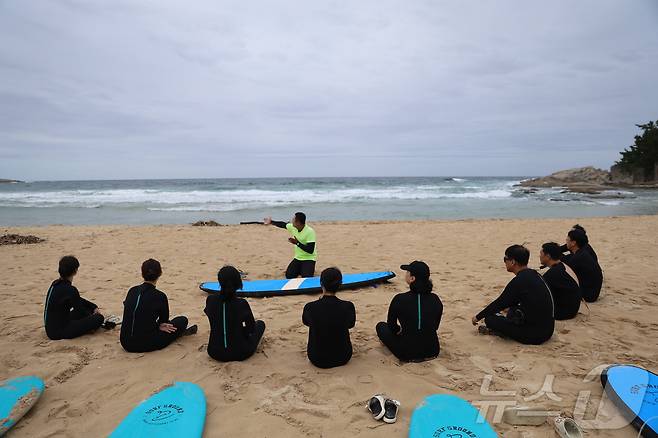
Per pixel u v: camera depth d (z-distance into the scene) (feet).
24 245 34.04
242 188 148.25
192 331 14.80
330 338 11.99
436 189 138.82
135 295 13.48
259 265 27.07
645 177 187.83
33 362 12.68
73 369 12.24
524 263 13.78
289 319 16.49
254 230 43.80
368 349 13.62
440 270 25.12
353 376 11.70
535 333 13.62
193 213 70.23
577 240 18.35
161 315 13.61
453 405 10.02
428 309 12.39
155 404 10.09
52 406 10.39
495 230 43.19
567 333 14.79
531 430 9.38
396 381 11.43
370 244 34.99
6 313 17.33
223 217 64.75
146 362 12.67
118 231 43.09
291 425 9.52
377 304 18.51
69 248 32.94
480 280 22.50
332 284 11.90
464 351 13.35
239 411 10.06
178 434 8.99
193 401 10.22
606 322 15.88
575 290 15.80
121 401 10.62
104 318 16.24
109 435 9.14
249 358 12.89
